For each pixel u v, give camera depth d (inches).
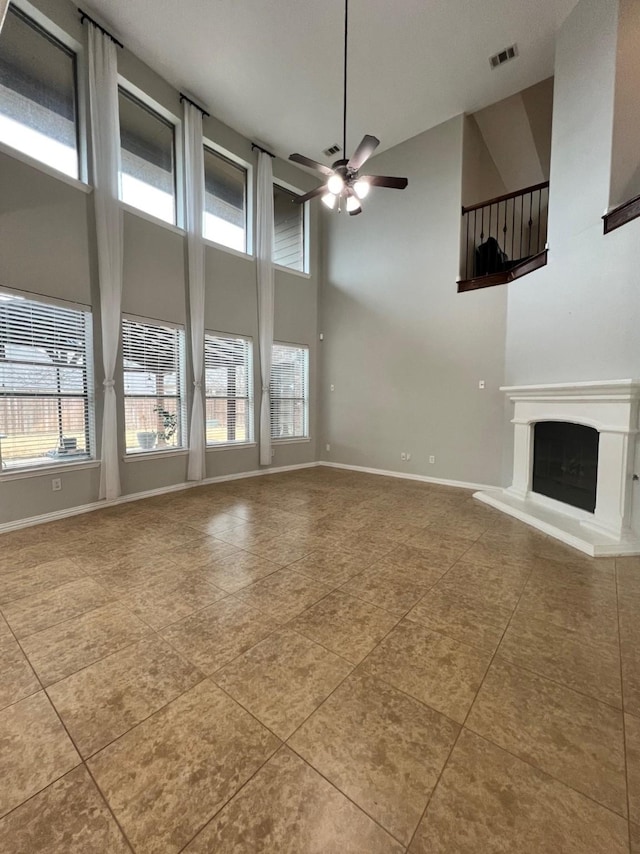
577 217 148.7
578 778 48.8
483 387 205.8
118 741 54.4
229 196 228.5
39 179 142.9
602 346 137.5
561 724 57.2
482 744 53.9
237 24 158.2
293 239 267.6
